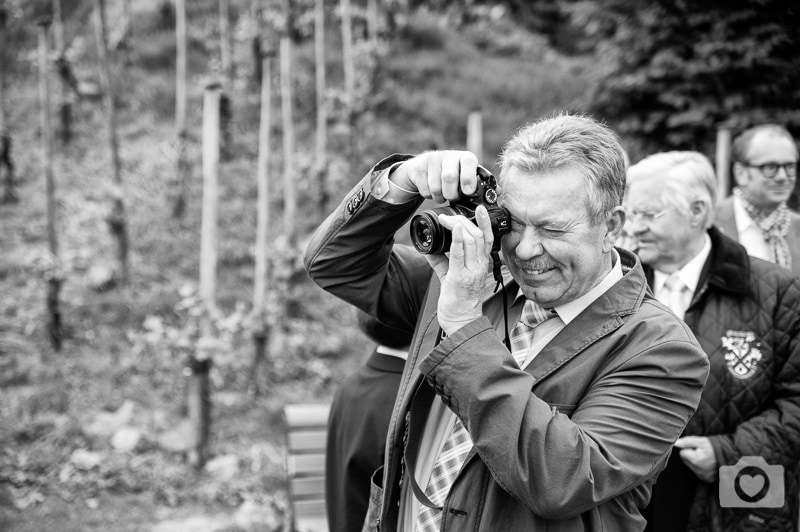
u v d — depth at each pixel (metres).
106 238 6.36
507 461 1.43
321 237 1.90
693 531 2.38
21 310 5.61
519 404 1.45
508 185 1.54
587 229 1.51
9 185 6.72
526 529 1.53
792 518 2.38
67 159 7.28
